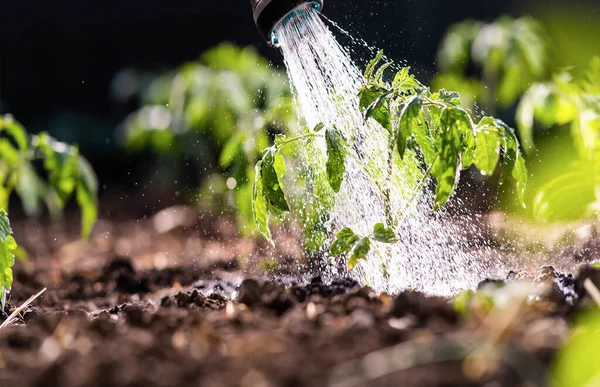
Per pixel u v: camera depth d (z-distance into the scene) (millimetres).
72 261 6645
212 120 6922
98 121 13469
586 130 4895
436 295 3219
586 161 5062
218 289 4465
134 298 4660
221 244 6762
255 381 2074
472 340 2262
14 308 3945
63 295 4828
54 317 3047
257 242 5680
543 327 2418
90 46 14625
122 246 7375
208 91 6320
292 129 4422
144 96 9820
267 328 2676
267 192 3357
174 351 2377
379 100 3154
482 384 2047
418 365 2166
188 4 14281
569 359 2119
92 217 4734
